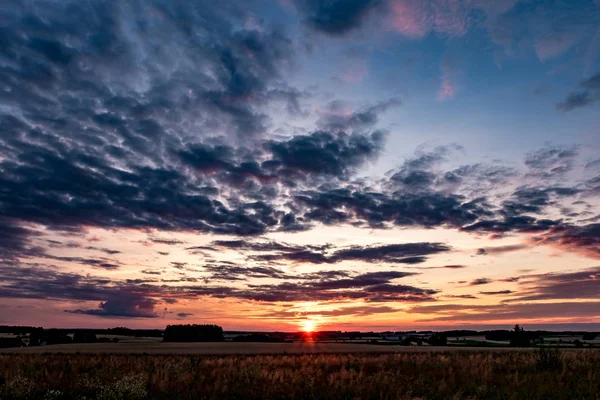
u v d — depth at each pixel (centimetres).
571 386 1661
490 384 1764
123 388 1573
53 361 2947
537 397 1455
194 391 1644
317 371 2244
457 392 1514
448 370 2295
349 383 1755
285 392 1623
